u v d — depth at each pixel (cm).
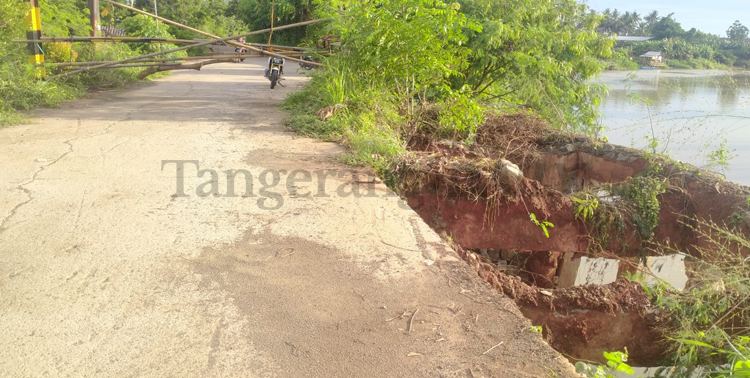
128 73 1648
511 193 636
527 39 1348
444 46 1090
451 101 944
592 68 1435
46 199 485
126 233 410
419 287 334
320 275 348
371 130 773
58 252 373
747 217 564
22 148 686
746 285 432
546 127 993
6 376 241
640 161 765
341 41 1109
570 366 260
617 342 436
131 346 267
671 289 466
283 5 2781
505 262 819
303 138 789
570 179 880
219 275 345
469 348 271
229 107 1113
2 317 290
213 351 264
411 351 268
